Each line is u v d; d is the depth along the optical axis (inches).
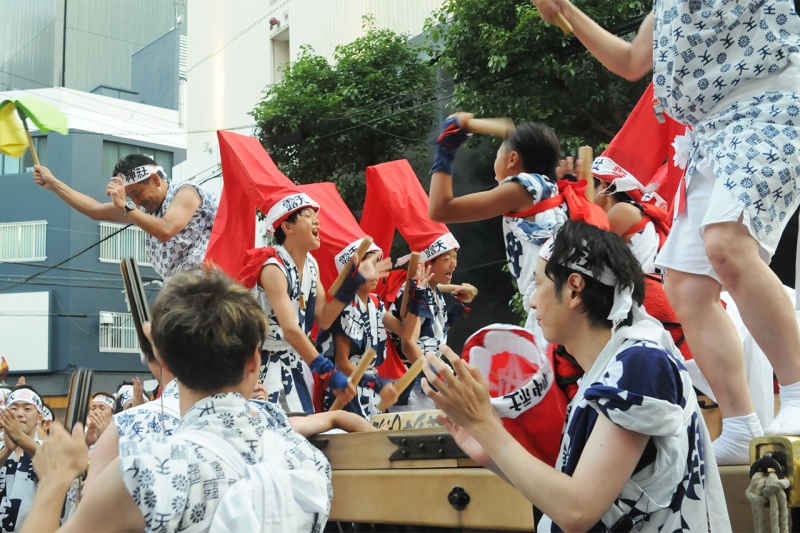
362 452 102.6
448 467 92.5
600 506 67.7
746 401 89.8
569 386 89.0
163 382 92.6
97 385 912.3
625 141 153.7
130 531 63.0
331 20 622.2
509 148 125.6
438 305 205.9
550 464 85.8
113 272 930.7
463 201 115.7
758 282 87.7
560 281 77.8
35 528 64.2
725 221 89.6
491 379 86.0
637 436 68.7
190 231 184.1
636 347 72.1
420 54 520.1
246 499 63.4
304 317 160.7
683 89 98.2
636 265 77.6
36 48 1151.0
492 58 359.6
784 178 90.0
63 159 885.2
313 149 473.4
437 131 481.4
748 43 94.8
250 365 71.9
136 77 1098.7
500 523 86.0
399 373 201.9
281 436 73.4
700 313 94.5
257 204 167.6
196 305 69.8
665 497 70.7
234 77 733.3
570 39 355.9
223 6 756.6
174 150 919.0
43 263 909.2
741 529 83.1
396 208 209.6
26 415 220.8
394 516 96.5
